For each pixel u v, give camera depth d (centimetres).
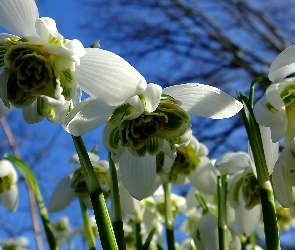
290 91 17
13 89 15
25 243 33
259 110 16
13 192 26
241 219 22
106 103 15
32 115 16
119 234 18
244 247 23
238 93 18
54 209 24
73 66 15
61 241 31
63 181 24
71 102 16
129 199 22
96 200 16
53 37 15
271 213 17
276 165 17
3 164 25
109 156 18
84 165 16
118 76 15
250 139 17
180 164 23
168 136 16
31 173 21
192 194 26
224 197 20
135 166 18
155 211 27
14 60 15
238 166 21
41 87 15
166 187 22
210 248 22
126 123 16
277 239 17
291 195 17
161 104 16
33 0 15
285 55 16
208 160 23
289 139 17
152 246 27
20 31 16
